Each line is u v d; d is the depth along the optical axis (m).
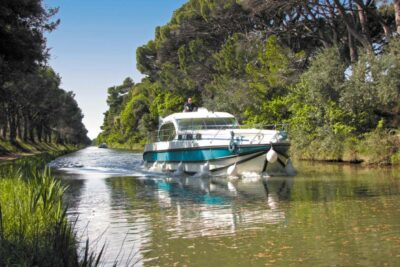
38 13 23.14
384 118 27.73
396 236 8.08
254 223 9.59
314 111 30.39
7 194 8.38
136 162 36.66
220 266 6.76
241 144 19.84
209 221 9.95
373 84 26.06
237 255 7.26
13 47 22.03
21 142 67.94
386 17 34.31
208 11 45.44
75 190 16.39
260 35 40.06
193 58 49.53
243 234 8.63
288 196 13.44
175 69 55.88
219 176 20.78
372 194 13.14
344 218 9.77
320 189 14.74
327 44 34.88
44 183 8.84
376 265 6.56
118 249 7.78
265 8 32.84
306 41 41.28
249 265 6.75
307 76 30.05
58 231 6.02
